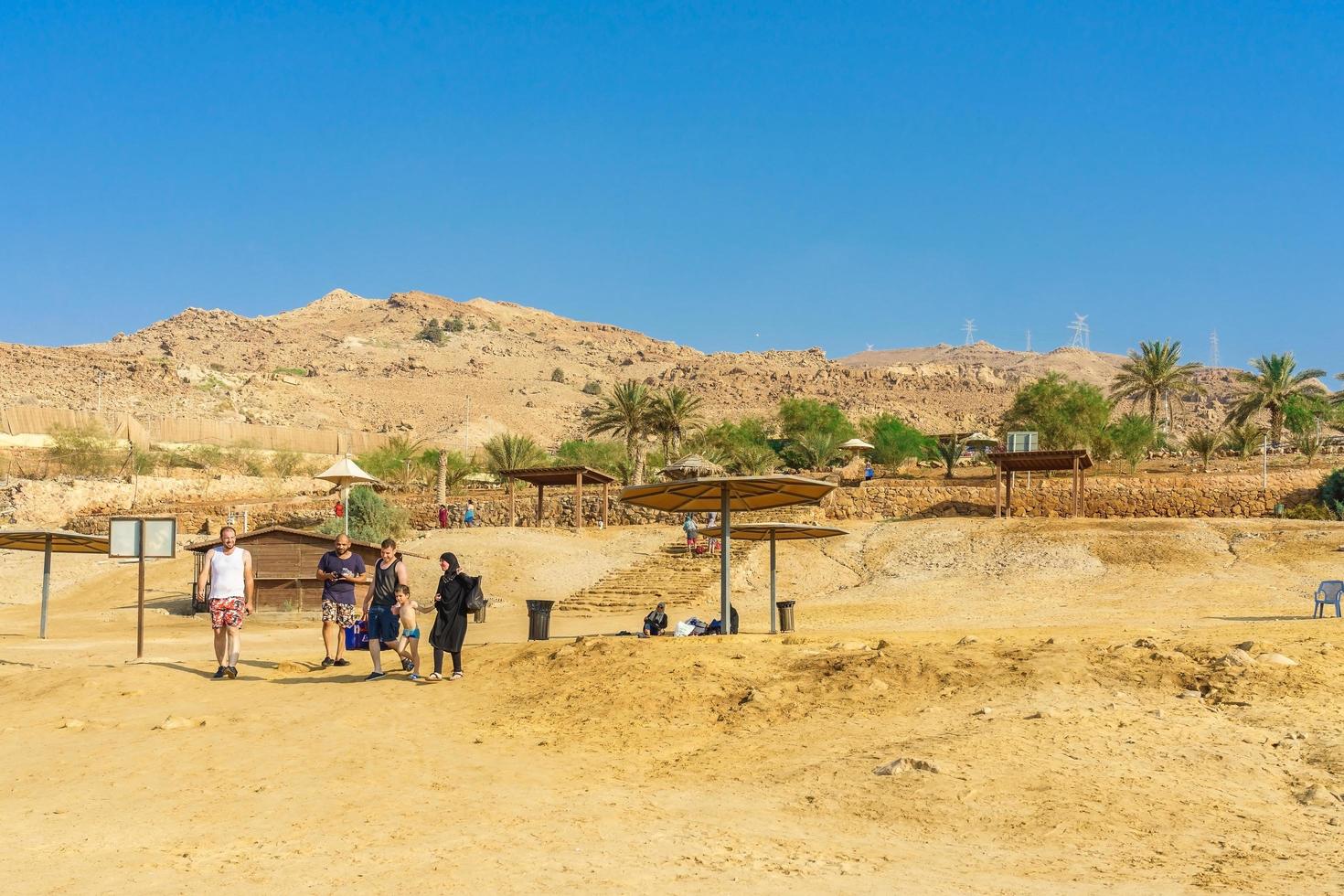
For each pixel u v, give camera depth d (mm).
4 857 6629
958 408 172375
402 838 6895
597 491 50594
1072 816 7145
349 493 42500
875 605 28625
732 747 9578
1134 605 26078
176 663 15352
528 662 13453
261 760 9297
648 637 15148
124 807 7883
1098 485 43625
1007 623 22766
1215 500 42656
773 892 5609
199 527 51031
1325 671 11023
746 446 68875
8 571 41812
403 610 13281
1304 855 6406
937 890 5684
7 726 11031
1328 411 75375
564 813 7508
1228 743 8977
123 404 122500
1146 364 73562
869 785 8008
